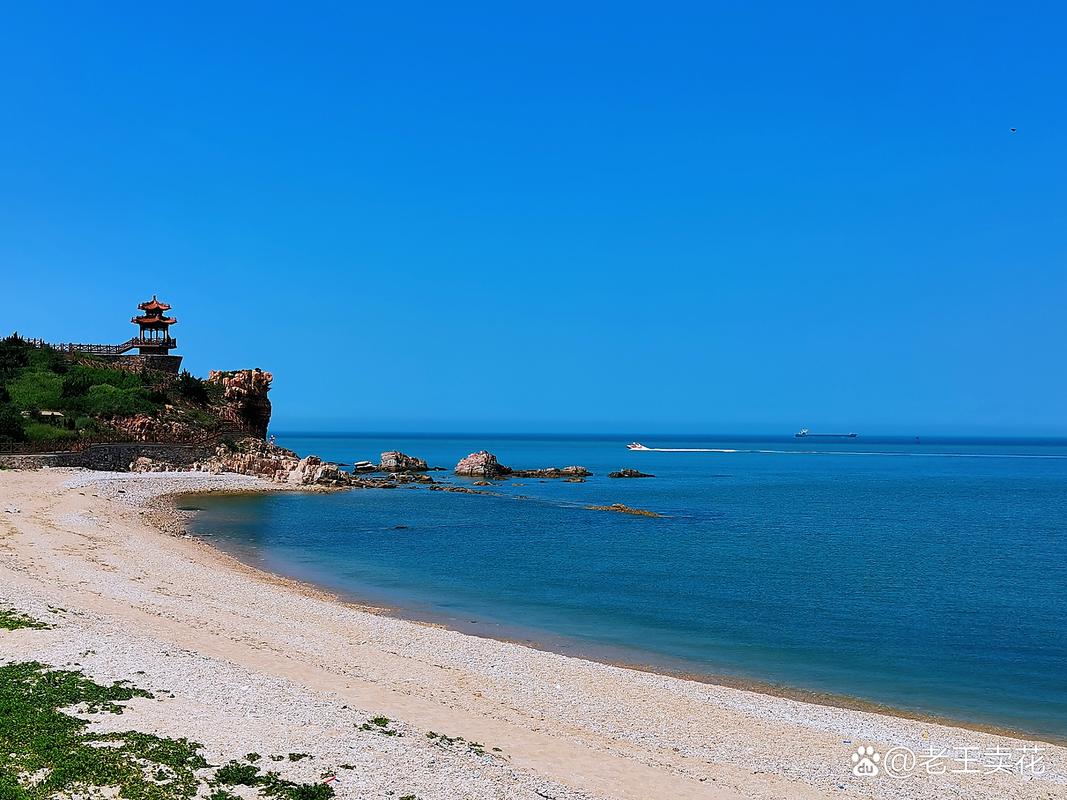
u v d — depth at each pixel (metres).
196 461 98.94
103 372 108.81
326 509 80.06
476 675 26.48
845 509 93.25
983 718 25.69
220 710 18.75
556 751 19.62
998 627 37.62
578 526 72.12
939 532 73.25
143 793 14.13
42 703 17.67
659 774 18.92
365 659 27.00
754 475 157.62
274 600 35.66
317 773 15.87
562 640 33.62
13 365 104.50
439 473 135.25
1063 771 21.22
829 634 35.78
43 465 80.94
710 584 46.78
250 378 117.00
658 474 157.38
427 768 16.80
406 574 47.62
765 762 20.69
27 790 13.77
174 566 41.81
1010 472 175.88
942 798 19.28
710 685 27.84
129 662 21.56
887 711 26.19
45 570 35.25
